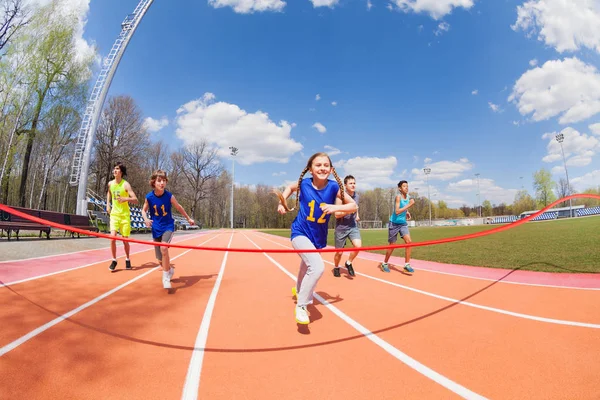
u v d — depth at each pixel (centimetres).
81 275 548
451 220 8181
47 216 1176
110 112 3691
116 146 3738
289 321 339
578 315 349
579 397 193
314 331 310
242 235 2905
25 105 1880
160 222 477
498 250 985
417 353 259
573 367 231
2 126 1831
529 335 296
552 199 6556
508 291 473
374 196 10012
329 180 339
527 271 620
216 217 7869
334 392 198
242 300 423
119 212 621
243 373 222
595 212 5588
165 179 478
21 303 367
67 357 238
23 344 257
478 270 670
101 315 339
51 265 625
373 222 9081
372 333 306
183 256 913
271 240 2153
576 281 516
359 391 200
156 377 213
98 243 1172
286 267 727
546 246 1002
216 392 196
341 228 625
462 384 209
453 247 1162
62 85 1962
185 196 5512
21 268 572
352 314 369
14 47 1822
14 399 182
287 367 233
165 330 303
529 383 210
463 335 299
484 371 227
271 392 197
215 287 500
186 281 542
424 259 885
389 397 193
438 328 320
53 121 2020
